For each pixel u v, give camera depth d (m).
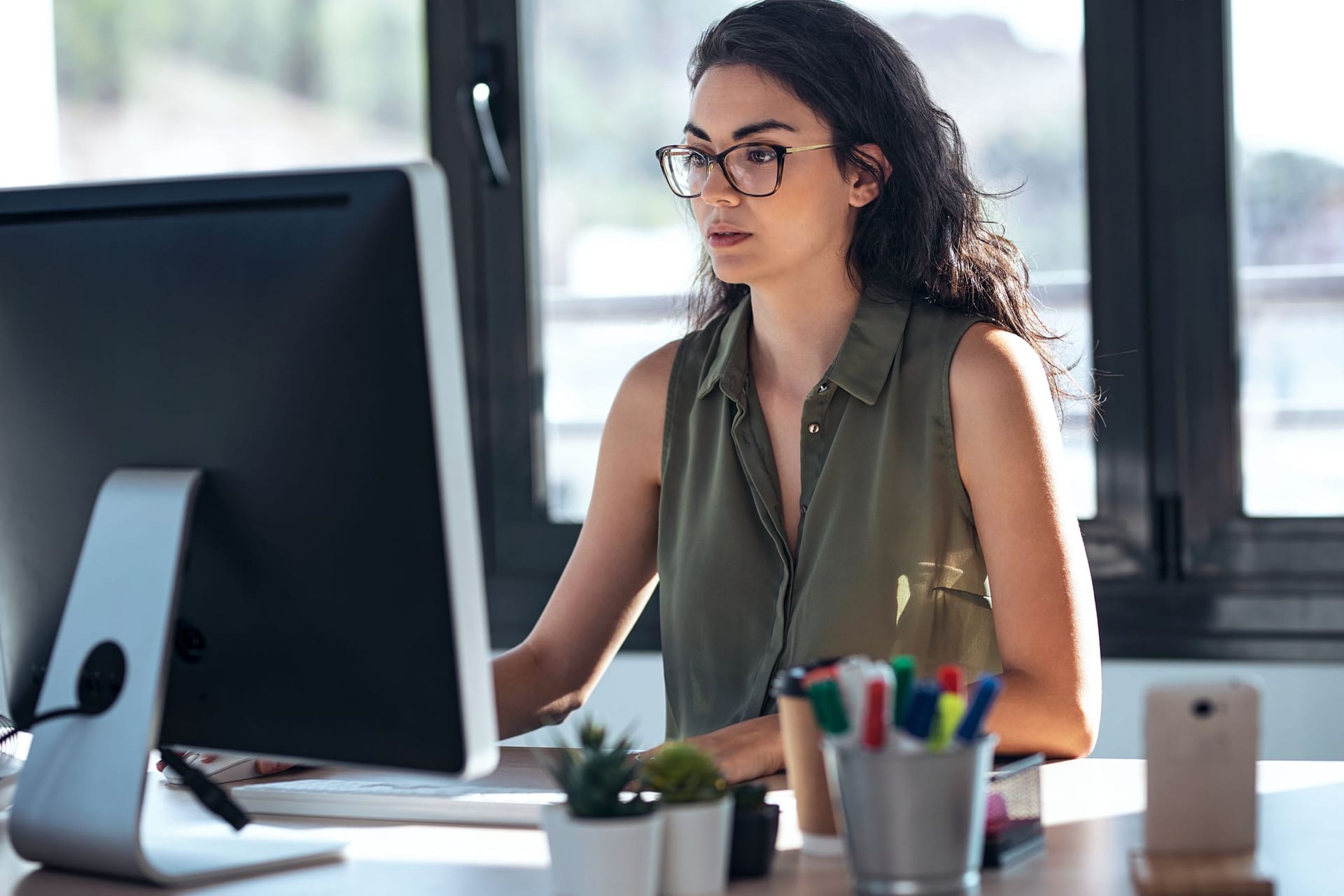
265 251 0.99
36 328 1.09
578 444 2.67
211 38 2.77
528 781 1.29
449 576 0.96
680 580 1.67
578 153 2.63
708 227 1.63
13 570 1.16
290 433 0.99
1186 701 0.96
